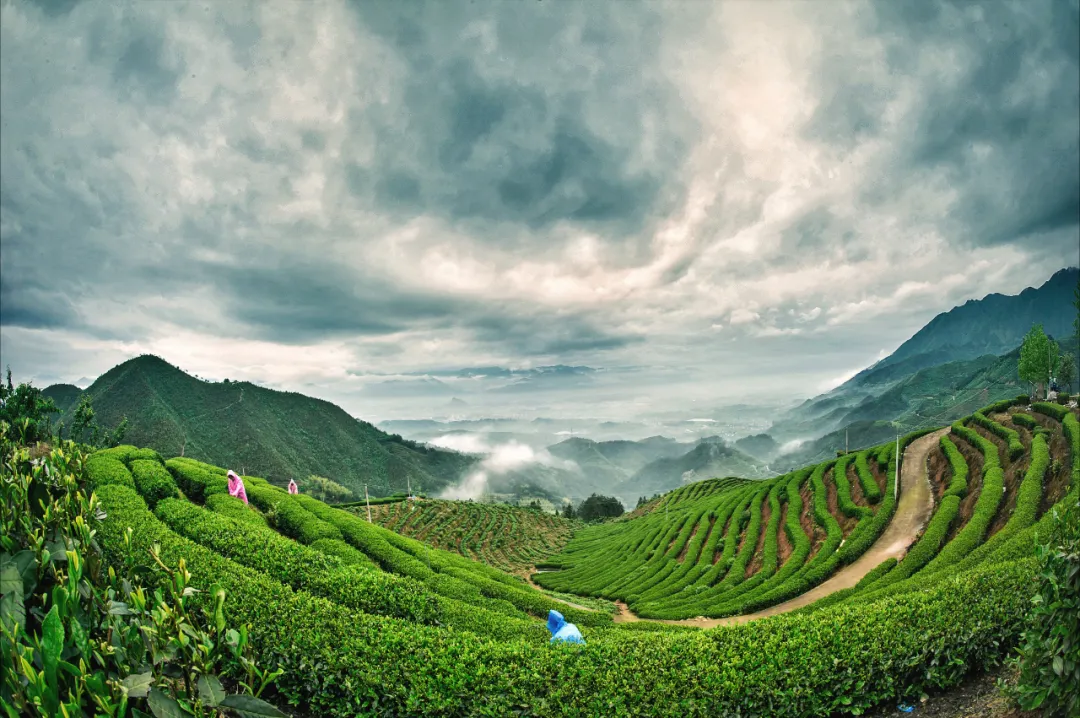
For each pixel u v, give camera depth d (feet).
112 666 16.74
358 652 32.91
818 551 132.57
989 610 34.73
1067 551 22.15
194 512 65.46
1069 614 21.52
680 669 33.12
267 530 63.41
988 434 153.99
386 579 52.85
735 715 30.42
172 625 16.26
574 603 140.87
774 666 32.27
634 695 31.19
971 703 30.09
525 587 113.50
